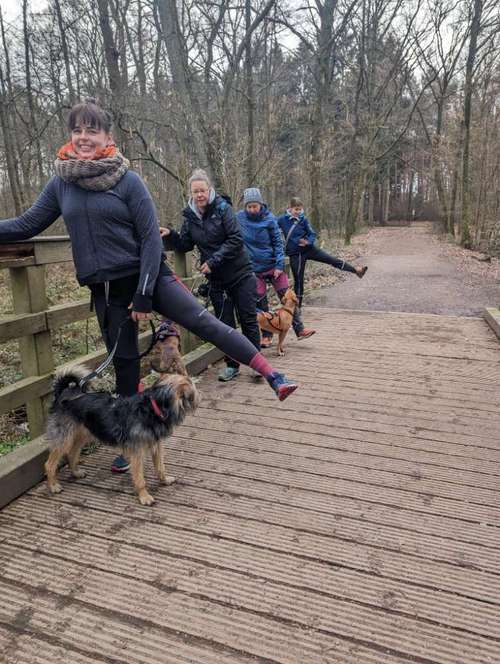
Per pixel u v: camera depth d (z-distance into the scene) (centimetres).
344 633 193
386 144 3228
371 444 348
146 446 274
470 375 489
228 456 333
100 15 1187
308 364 532
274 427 377
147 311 271
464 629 195
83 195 259
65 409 284
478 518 264
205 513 271
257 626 197
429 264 1638
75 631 195
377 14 2116
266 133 1379
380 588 216
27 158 1470
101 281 271
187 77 1081
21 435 418
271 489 293
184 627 197
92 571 228
